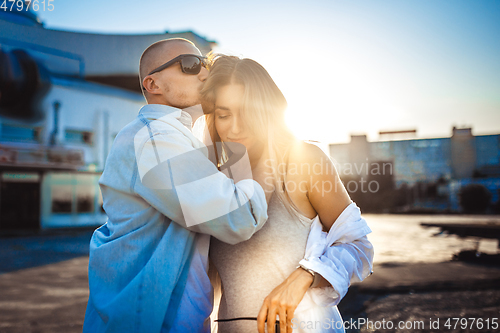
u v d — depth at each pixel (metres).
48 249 12.27
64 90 20.59
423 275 6.16
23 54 19.42
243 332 1.12
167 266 1.00
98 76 22.88
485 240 10.92
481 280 5.71
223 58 1.21
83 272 7.85
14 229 19.77
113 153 1.14
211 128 1.37
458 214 23.27
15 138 19.52
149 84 1.23
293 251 1.14
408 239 11.53
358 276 1.14
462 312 4.10
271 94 1.20
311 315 1.09
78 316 4.62
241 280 1.16
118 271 1.03
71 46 21.80
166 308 0.97
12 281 6.93
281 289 1.02
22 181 20.06
